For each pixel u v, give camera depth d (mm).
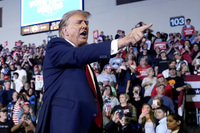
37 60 10242
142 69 6980
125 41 997
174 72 5863
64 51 1053
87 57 1013
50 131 1036
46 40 11812
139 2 10211
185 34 8734
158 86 5367
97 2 11031
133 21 10258
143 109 4652
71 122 992
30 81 9242
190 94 5148
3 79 9344
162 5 9750
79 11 1246
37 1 10750
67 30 1213
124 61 7184
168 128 3979
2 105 7449
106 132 3861
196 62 7098
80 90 1055
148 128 4535
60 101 1037
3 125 5379
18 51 11344
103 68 7438
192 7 9227
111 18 10703
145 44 8148
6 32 12898
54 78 1100
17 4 12867
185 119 5027
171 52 7957
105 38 9992
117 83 6863
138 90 5773
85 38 1221
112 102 5457
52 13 10359
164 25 9617
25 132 5375
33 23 10781
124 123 4176
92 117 1030
